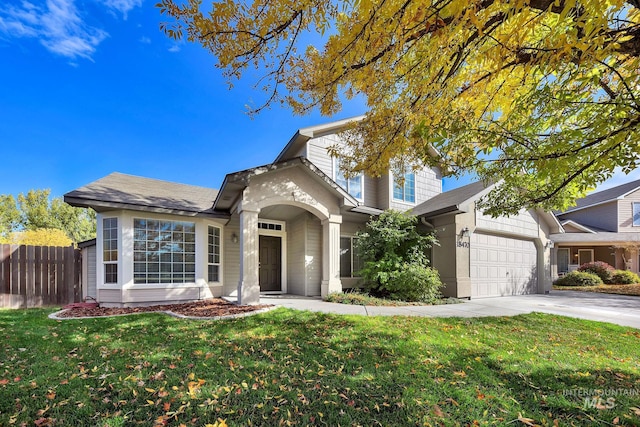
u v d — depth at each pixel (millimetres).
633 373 3766
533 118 3564
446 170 4379
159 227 8945
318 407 2869
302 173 9289
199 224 9578
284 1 3035
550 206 4633
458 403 2973
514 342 4969
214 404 2873
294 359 3996
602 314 7746
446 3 2639
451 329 5609
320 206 9562
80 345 4516
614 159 2895
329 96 4562
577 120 3586
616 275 16156
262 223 11688
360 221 12102
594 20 2143
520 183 4512
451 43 3234
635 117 2637
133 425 2562
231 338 4875
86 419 2637
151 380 3342
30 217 23734
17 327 5586
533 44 3080
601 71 2930
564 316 7305
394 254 9836
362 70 3805
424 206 12508
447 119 3604
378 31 2992
